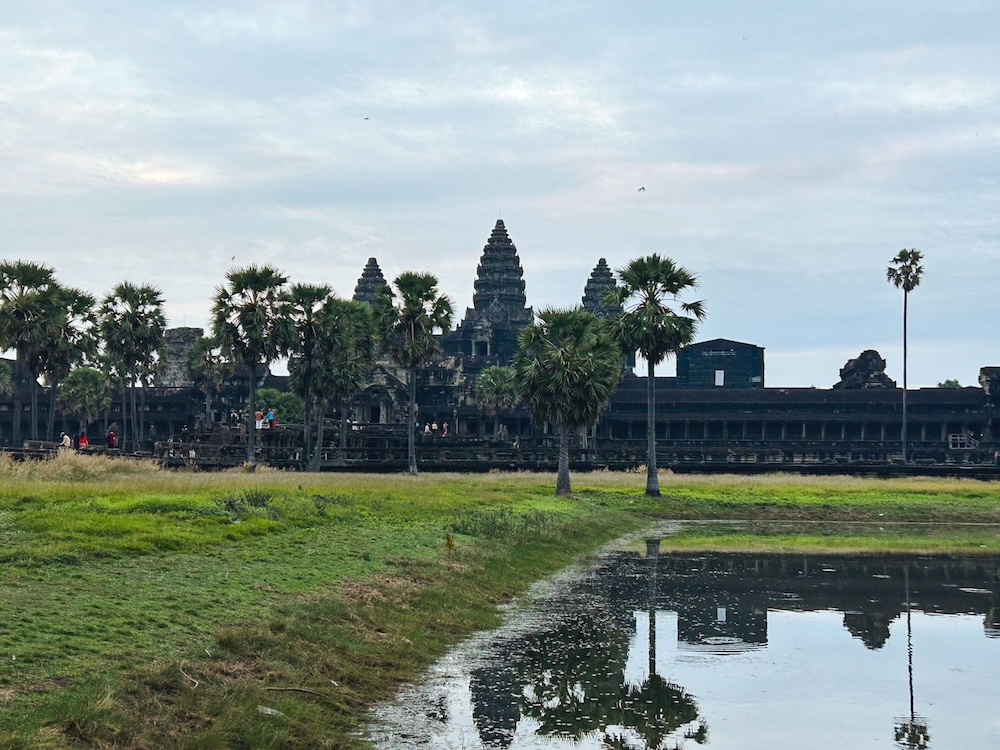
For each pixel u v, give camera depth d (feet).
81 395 493.36
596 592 136.77
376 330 371.56
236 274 322.55
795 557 176.55
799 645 107.96
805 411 570.05
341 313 363.15
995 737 79.05
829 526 232.12
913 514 249.75
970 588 145.18
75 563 101.65
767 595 137.39
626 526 223.10
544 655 99.96
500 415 577.84
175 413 575.79
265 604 95.96
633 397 580.30
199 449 325.62
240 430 372.38
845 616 123.95
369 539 140.67
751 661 100.73
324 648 88.43
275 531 137.39
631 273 273.54
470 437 443.32
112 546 109.50
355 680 84.94
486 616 115.34
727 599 133.69
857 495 269.23
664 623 117.39
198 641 82.07
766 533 216.74
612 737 77.41
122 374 433.89
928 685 93.25
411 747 72.84
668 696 88.07
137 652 76.69
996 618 123.75
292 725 71.87
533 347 264.11
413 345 322.75
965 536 213.05
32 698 65.21
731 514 249.14
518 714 81.41
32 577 93.45
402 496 201.98
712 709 84.89
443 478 291.79
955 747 76.79
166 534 119.24
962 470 335.26
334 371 348.38
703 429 580.71
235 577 104.32
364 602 105.09
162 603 90.07
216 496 159.53
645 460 354.74
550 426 559.79
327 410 559.38
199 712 69.41
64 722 62.49
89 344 380.17
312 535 138.00
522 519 190.80
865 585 147.02
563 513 214.28
